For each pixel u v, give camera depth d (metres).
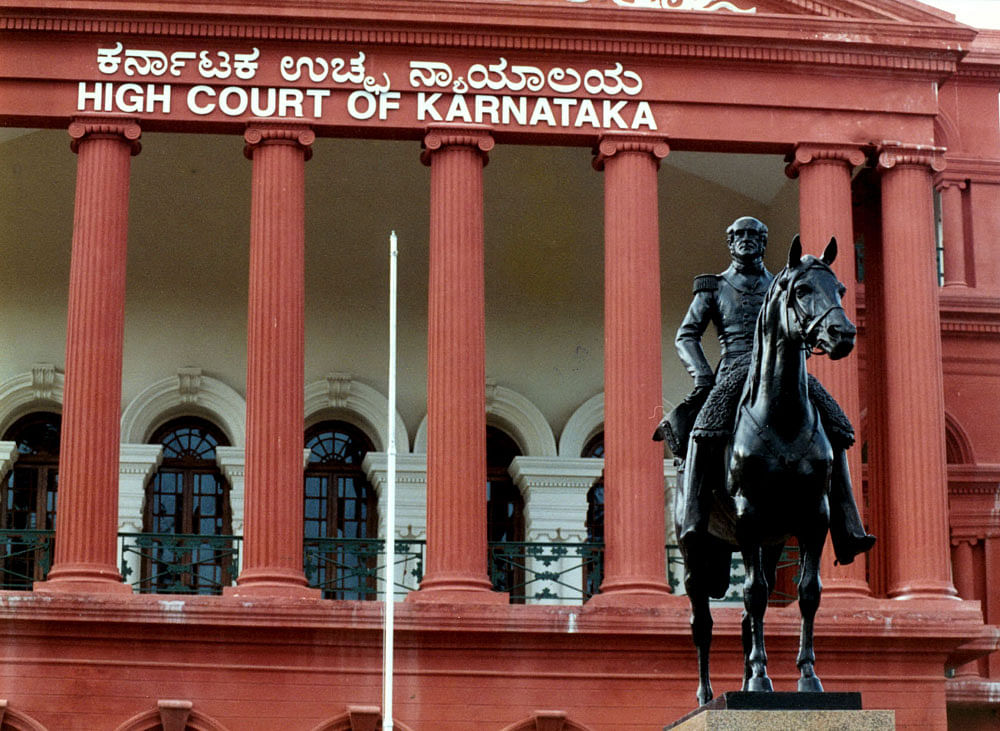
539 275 36.03
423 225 35.81
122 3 29.33
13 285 34.62
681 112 29.97
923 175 30.25
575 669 28.09
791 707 14.69
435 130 29.48
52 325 34.59
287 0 29.45
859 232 33.91
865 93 30.39
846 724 14.59
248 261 35.34
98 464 28.03
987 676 33.75
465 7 29.66
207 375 34.84
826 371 29.09
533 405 35.09
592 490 35.41
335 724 27.62
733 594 33.03
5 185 34.66
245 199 35.31
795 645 28.19
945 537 29.09
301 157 29.39
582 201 36.03
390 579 26.09
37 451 34.59
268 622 27.58
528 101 29.75
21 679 27.36
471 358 28.77
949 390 34.75
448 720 27.78
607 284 29.41
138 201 35.06
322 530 34.78
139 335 34.94
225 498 34.59
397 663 27.92
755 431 15.42
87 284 28.55
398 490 34.38
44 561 33.84
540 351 35.75
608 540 28.62
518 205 35.94
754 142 30.00
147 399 34.44
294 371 28.59
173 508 34.50
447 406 28.58
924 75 30.55
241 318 35.22
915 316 29.67
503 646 28.03
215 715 27.50
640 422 28.72
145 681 27.53
